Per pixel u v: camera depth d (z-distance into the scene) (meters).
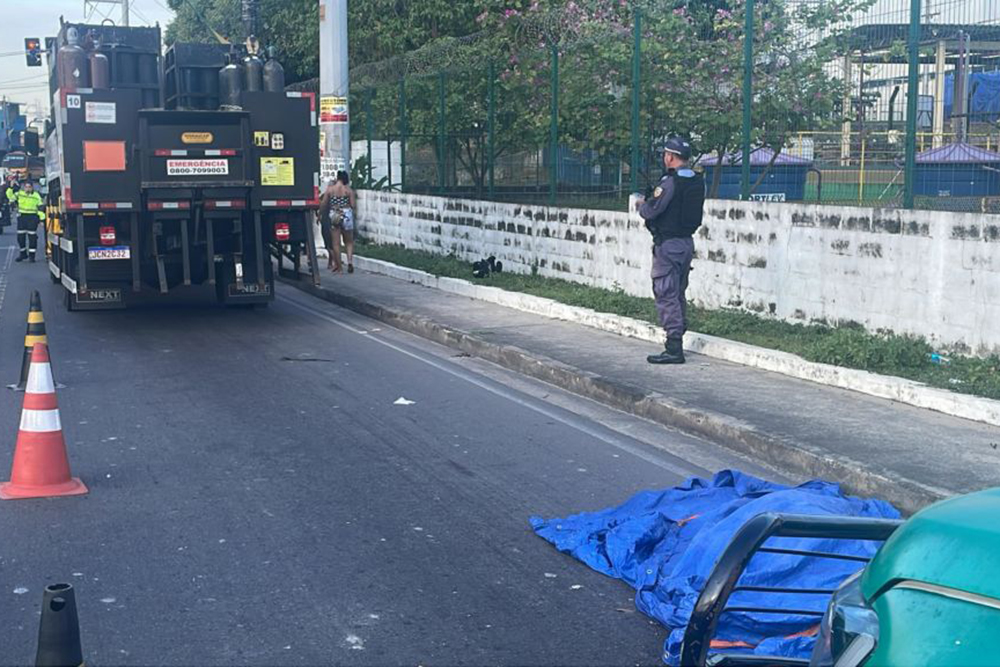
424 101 22.34
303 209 14.97
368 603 5.46
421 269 19.44
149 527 6.54
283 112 14.56
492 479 7.64
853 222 11.62
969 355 10.30
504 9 30.23
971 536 2.69
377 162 27.02
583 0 18.80
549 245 17.48
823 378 10.09
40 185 25.16
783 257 12.66
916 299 10.88
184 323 15.08
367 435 8.84
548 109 17.42
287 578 5.77
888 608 2.72
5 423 9.09
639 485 7.54
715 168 14.56
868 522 3.64
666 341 11.19
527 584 5.73
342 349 13.12
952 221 10.41
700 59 14.60
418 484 7.49
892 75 11.37
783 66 13.24
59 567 5.89
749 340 11.79
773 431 8.33
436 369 11.88
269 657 4.86
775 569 5.02
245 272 15.16
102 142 13.70
